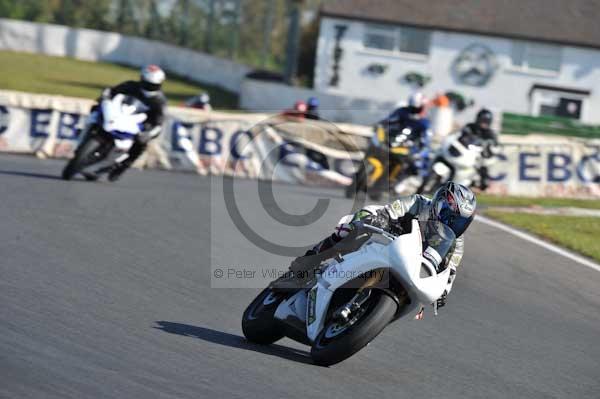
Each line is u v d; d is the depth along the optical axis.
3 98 55.38
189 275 26.84
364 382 18.67
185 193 43.06
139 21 172.75
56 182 41.84
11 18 171.88
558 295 31.73
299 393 17.00
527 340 25.33
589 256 38.91
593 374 22.91
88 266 26.06
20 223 30.47
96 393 15.00
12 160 50.94
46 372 15.74
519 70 130.75
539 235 42.50
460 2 134.00
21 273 23.92
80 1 172.38
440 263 19.11
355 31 132.75
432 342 23.61
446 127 99.31
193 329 21.31
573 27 130.88
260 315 20.70
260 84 120.38
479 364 22.09
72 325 19.67
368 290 18.80
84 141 43.25
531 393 20.14
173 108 58.41
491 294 30.39
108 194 39.91
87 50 158.75
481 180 53.22
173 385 16.20
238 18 168.88
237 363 18.62
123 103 43.69
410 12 132.12
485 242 39.16
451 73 131.88
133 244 29.91
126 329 20.14
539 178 64.06
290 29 133.12
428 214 19.36
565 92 130.25
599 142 64.88
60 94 103.81
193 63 149.62
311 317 19.36
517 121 101.25
